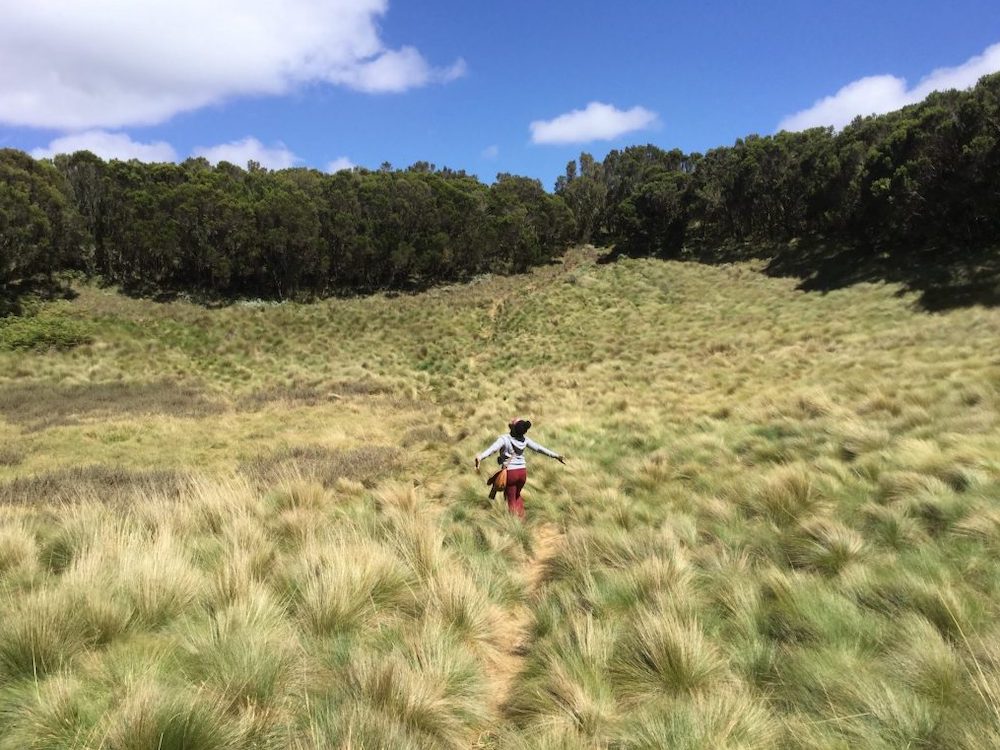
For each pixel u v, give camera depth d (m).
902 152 37.81
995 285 26.61
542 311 42.41
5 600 3.47
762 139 60.50
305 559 4.36
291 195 50.59
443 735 2.77
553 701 3.04
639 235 64.12
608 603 4.14
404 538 5.29
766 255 50.81
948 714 2.49
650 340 31.42
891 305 28.84
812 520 5.09
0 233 36.84
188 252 46.59
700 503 6.60
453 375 31.08
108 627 3.21
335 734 2.47
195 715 2.38
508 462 7.26
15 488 9.93
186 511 6.05
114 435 16.44
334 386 27.36
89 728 2.40
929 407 9.14
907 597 3.57
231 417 20.08
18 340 30.83
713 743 2.43
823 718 2.63
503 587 4.93
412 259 54.25
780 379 16.59
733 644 3.41
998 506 4.76
